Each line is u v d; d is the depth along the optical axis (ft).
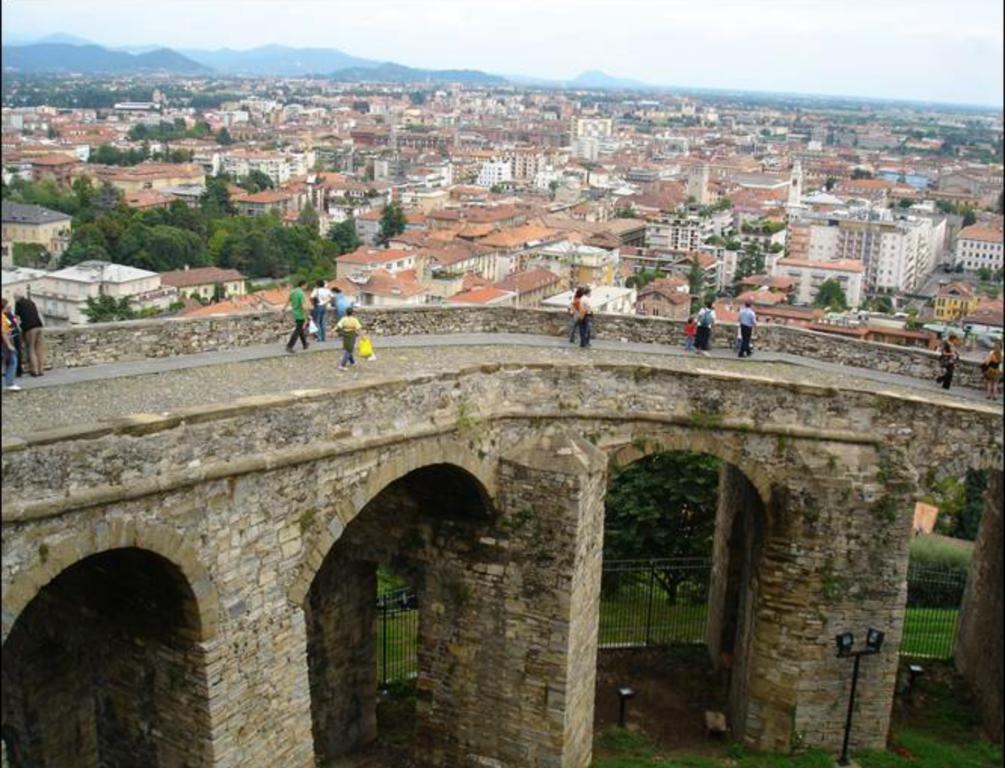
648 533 159.84
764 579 111.65
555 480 100.89
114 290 465.88
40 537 67.82
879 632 105.81
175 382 98.22
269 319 121.08
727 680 129.80
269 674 85.56
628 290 529.04
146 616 83.25
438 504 108.17
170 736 84.64
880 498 108.27
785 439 108.47
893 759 109.81
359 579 115.14
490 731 108.06
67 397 90.33
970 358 142.20
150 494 73.56
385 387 91.81
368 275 529.45
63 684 95.76
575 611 102.68
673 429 109.50
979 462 109.29
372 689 118.83
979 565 127.24
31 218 599.98
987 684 119.85
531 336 137.49
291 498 84.84
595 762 110.22
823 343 136.87
